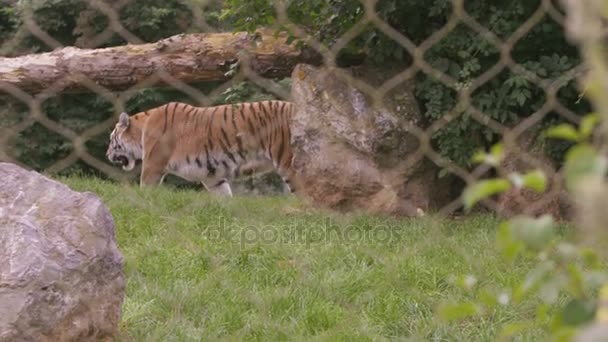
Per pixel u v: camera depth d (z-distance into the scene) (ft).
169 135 53.31
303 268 31.07
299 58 45.06
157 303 26.99
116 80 40.19
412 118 43.86
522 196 41.14
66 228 22.09
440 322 25.59
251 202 43.55
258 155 52.60
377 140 43.52
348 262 32.19
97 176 56.18
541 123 41.42
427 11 39.81
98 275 22.52
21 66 37.91
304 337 25.09
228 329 25.49
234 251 33.12
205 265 31.81
